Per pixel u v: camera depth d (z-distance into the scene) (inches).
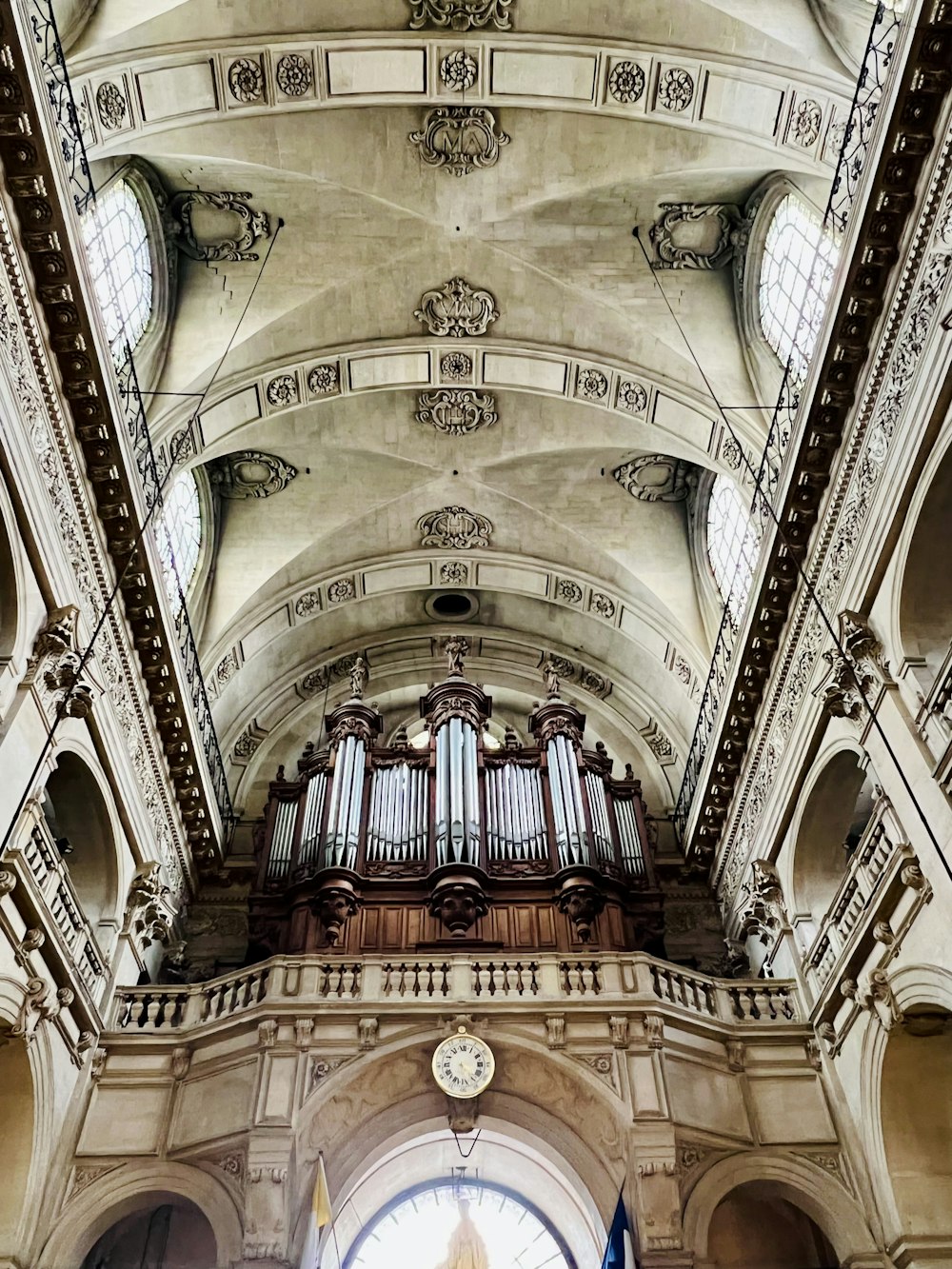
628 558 798.5
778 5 542.3
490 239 671.1
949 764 409.7
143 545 537.3
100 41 511.8
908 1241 456.4
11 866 419.2
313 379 708.0
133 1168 489.4
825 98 526.0
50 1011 468.8
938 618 460.1
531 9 568.7
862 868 508.4
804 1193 496.4
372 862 669.9
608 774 760.3
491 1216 616.7
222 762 777.6
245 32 558.9
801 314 600.7
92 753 526.0
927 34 399.5
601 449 773.3
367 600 868.0
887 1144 482.0
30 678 446.9
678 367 674.8
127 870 589.0
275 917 662.5
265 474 789.9
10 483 426.3
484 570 853.8
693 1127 498.3
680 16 556.7
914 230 436.5
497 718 890.7
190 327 660.1
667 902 728.3
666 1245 448.5
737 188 647.8
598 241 673.0
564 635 890.1
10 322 431.8
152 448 608.4
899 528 457.7
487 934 639.8
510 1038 510.0
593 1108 498.6
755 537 687.7
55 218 431.8
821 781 558.9
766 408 617.0
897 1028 471.2
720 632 699.4
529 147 626.2
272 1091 486.6
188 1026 538.6
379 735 814.5
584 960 546.6
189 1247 546.0
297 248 671.1
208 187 639.8
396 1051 502.9
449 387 741.3
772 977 619.5
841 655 490.9
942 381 414.0
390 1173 576.7
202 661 743.1
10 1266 442.9
